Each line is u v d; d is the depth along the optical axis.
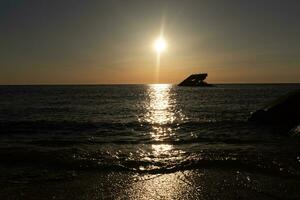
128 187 9.84
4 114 35.47
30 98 74.44
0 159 12.75
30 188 9.61
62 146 16.09
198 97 79.06
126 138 19.06
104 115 35.44
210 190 9.52
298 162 12.21
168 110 42.72
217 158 13.00
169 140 18.22
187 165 12.11
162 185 10.02
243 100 60.66
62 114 35.94
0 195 8.99
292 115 24.48
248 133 20.73
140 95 100.88
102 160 12.85
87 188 9.71
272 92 106.81
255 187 9.68
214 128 23.42
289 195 8.98
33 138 18.84
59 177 10.73
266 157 13.06
